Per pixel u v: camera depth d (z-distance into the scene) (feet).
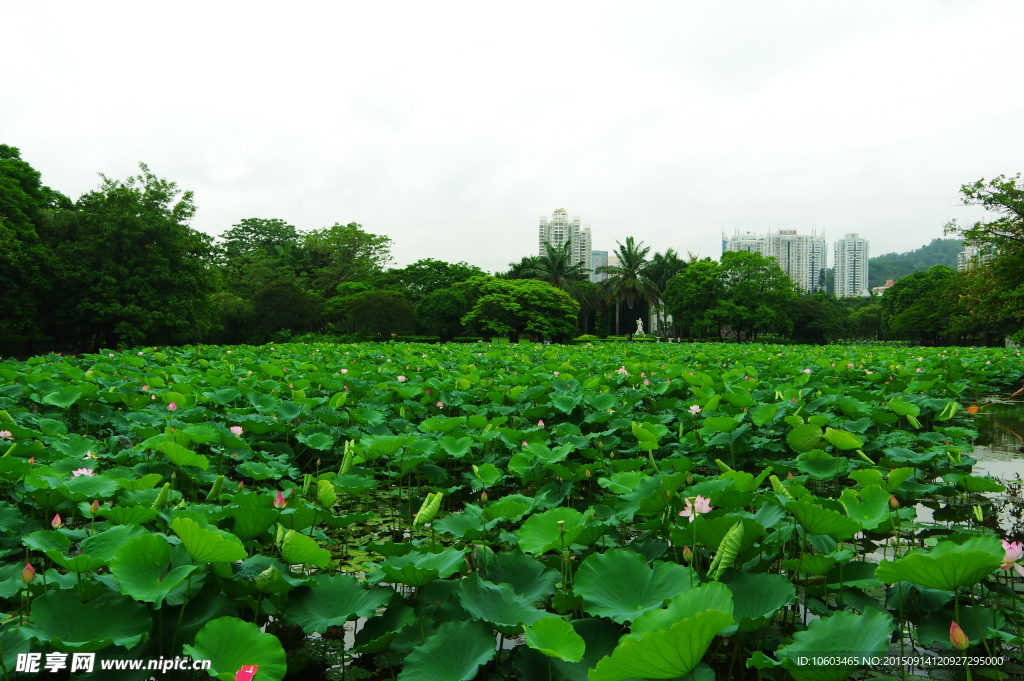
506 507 13.83
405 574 10.46
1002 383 51.80
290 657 11.55
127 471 17.71
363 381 37.73
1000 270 65.10
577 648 8.54
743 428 22.09
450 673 8.88
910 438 24.17
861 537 17.21
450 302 168.14
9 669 8.73
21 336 105.91
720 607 8.26
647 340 190.70
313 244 205.36
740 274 176.96
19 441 20.12
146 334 96.84
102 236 92.22
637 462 19.13
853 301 339.57
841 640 8.83
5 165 94.27
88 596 10.28
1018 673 10.68
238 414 26.89
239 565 11.12
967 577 9.02
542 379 37.24
